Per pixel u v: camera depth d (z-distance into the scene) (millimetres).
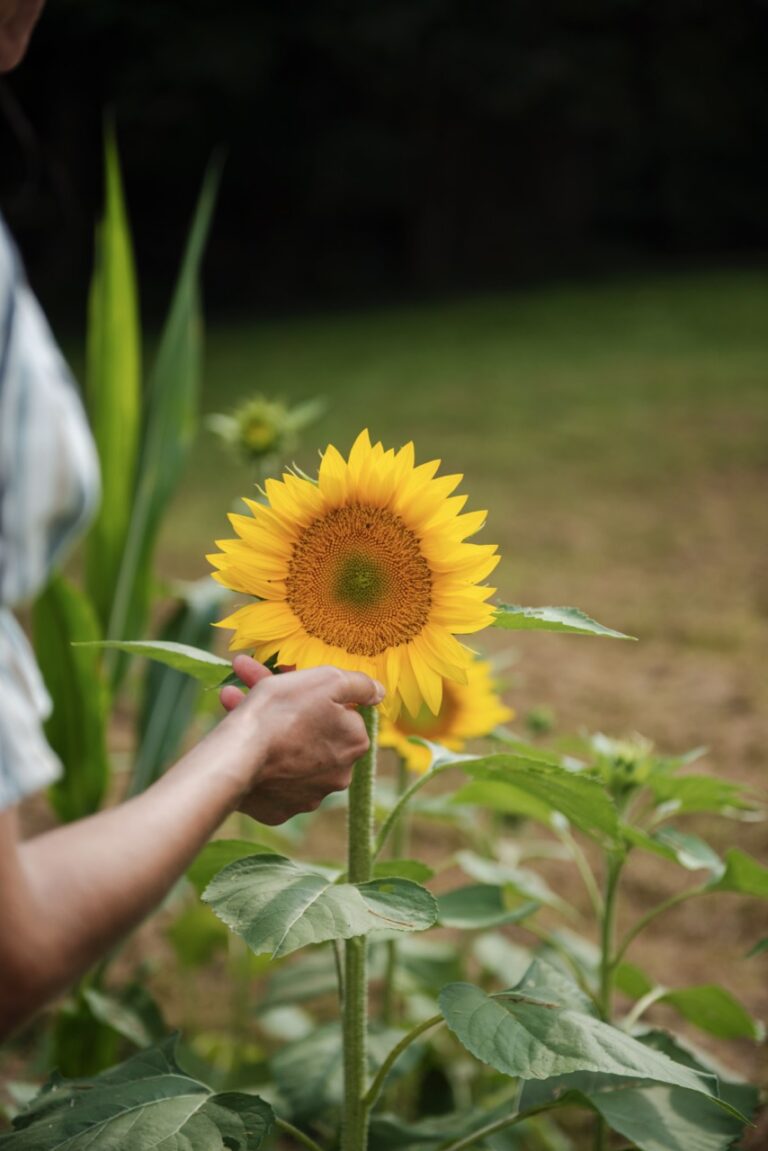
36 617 1579
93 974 1575
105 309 1811
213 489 5637
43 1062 1709
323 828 2559
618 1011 1937
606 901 1398
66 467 735
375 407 7508
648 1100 1146
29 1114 1090
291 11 12289
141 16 11883
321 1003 2018
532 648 3584
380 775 2703
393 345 9961
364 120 13578
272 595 1051
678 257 14781
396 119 13586
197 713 1763
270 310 13016
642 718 3006
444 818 1801
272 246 14359
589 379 7984
